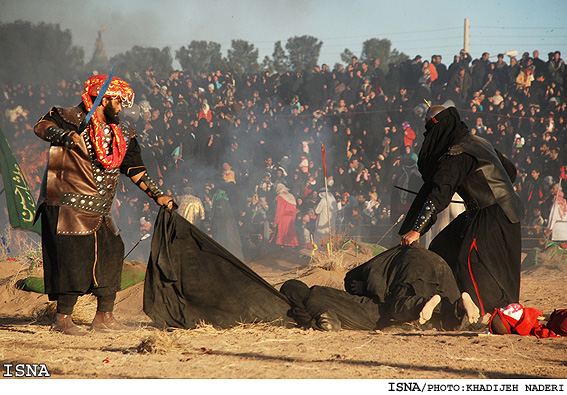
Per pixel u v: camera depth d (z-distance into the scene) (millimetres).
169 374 9680
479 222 15500
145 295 14789
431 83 56375
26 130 62375
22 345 12523
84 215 14336
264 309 14773
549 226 42156
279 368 10016
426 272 14289
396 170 51531
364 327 14422
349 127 55438
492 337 12969
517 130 53812
